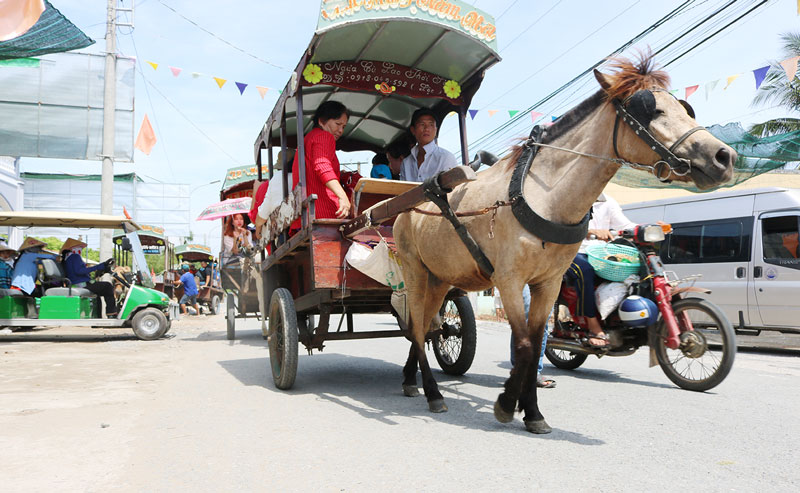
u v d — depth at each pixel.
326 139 5.64
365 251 4.98
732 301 9.79
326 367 7.19
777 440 3.61
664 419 4.19
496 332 11.91
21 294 10.74
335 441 3.66
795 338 11.52
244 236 11.48
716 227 10.20
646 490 2.76
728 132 13.80
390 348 9.30
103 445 3.58
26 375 6.49
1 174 23.39
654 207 11.27
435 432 3.87
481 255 3.94
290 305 5.49
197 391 5.46
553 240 3.57
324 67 5.56
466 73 6.07
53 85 17.53
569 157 3.65
